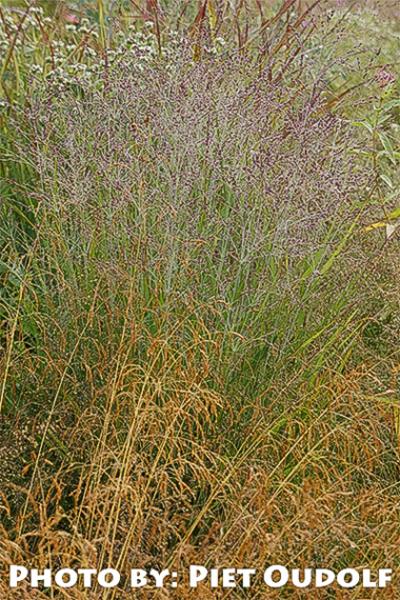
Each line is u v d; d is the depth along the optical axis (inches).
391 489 124.7
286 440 122.4
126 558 105.1
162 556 104.3
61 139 146.2
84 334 130.1
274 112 151.3
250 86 147.6
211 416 125.2
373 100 166.7
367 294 143.8
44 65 167.0
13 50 166.6
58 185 142.8
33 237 151.3
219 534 111.7
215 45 167.3
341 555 111.4
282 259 135.8
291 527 106.8
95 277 135.0
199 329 128.3
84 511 112.7
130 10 199.8
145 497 107.9
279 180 132.2
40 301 137.9
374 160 155.5
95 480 112.4
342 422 126.4
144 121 140.5
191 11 204.2
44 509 101.6
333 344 137.7
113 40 178.7
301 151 137.5
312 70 176.2
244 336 130.5
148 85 142.6
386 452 125.1
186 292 129.5
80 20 186.2
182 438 112.7
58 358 126.6
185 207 132.3
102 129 139.3
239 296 134.3
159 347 123.6
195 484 119.7
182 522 107.7
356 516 116.6
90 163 139.9
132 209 142.3
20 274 140.2
